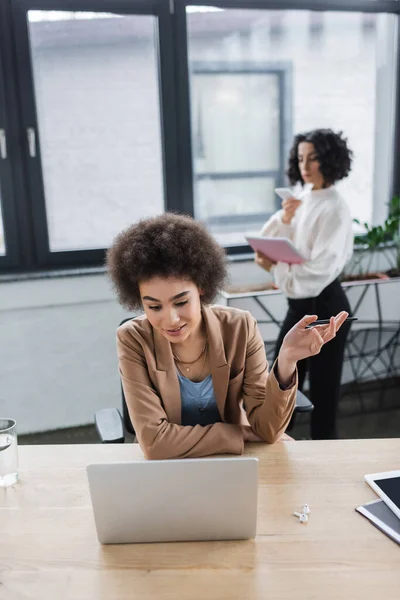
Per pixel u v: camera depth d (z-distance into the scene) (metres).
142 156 3.03
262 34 3.04
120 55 2.89
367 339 3.42
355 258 3.31
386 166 3.40
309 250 2.47
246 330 1.51
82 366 3.02
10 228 2.91
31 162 2.87
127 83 2.93
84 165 2.96
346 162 2.47
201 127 3.08
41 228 2.95
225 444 1.37
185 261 1.28
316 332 1.31
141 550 1.05
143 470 1.02
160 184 3.09
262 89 3.11
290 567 1.00
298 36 3.09
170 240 1.28
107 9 2.80
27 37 2.74
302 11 3.05
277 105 3.15
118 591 0.96
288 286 2.43
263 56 3.07
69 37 2.80
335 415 2.55
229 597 0.94
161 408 1.44
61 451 1.43
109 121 2.95
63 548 1.07
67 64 2.83
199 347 1.48
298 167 2.61
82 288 2.89
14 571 1.01
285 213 2.58
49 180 2.94
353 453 1.37
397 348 3.50
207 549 1.05
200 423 1.52
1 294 2.80
